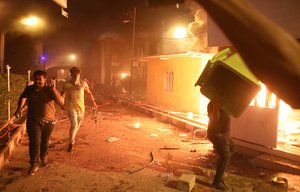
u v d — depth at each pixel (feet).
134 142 29.78
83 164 22.34
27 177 19.22
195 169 21.99
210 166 22.90
